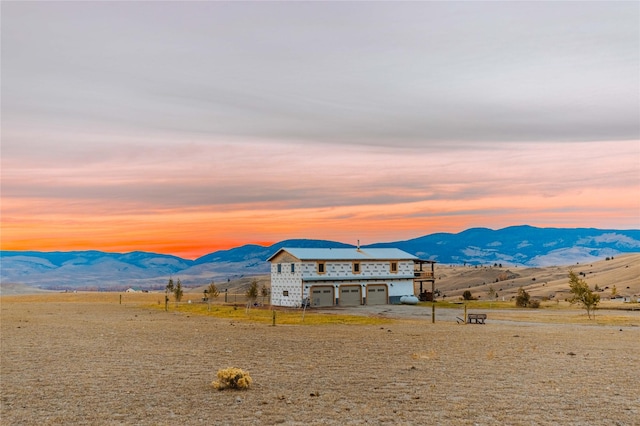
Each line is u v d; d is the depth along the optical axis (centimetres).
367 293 8131
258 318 5603
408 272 8550
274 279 8256
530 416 1700
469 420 1656
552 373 2381
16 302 9156
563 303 8694
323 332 4106
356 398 1933
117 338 3675
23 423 1655
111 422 1659
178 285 9288
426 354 2916
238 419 1678
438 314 6303
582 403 1856
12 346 3266
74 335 3853
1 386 2155
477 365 2584
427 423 1628
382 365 2589
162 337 3738
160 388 2111
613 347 3216
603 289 11525
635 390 2048
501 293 14025
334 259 7912
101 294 12181
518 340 3575
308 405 1841
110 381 2245
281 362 2688
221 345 3316
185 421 1662
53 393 2036
